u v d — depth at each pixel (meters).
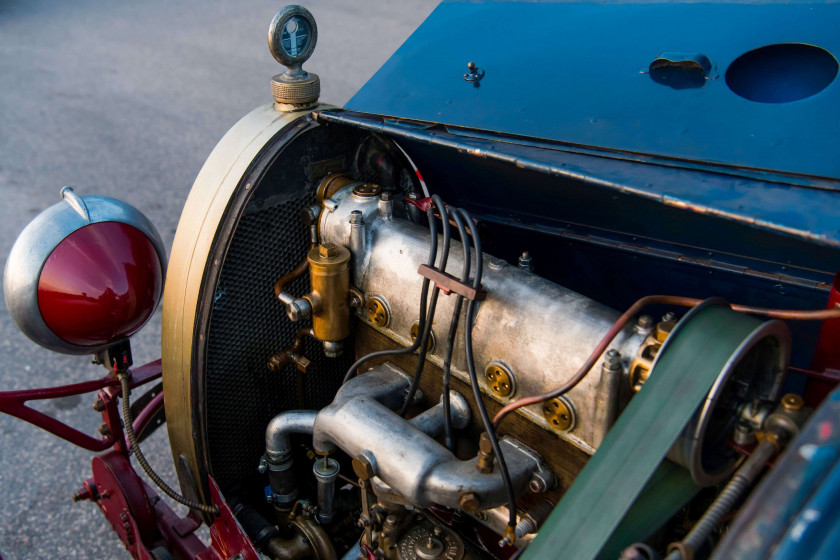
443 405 1.54
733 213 1.17
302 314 1.70
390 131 1.65
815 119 1.32
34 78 7.47
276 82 1.77
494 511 1.58
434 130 1.64
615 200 1.59
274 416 1.97
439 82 1.76
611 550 1.07
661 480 1.18
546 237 1.90
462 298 1.43
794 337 1.65
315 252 1.70
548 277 2.01
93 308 1.85
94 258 1.85
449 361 1.48
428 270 1.47
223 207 1.69
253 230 1.75
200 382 1.76
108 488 2.19
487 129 1.58
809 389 1.40
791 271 1.55
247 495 2.02
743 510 0.92
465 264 1.43
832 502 0.87
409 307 1.63
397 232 1.68
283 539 1.89
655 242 1.71
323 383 2.05
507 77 1.68
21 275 1.82
